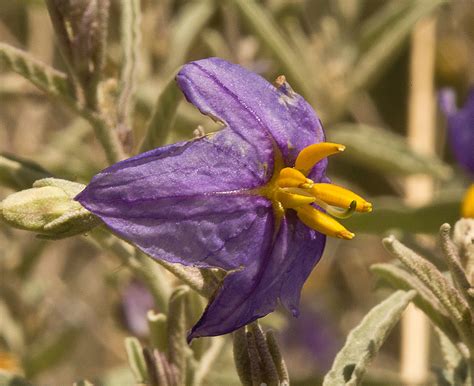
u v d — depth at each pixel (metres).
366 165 0.40
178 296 0.24
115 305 0.31
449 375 0.25
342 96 0.36
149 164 0.21
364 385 0.31
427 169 0.36
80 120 0.37
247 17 0.34
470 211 0.24
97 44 0.25
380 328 0.23
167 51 0.35
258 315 0.22
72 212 0.22
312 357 0.48
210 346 0.26
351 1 0.39
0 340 0.35
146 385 0.25
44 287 0.38
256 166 0.22
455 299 0.23
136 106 0.33
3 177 0.25
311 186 0.22
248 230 0.22
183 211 0.21
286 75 0.34
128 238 0.21
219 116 0.22
